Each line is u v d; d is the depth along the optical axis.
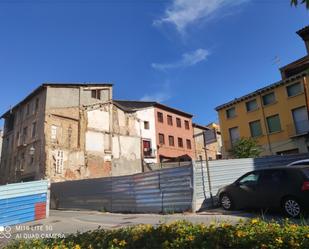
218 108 37.44
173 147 46.28
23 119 35.88
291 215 9.11
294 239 4.17
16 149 35.69
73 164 31.89
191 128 51.66
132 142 38.84
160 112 45.88
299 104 29.89
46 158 29.94
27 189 15.90
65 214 17.83
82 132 33.50
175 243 4.91
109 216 14.80
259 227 4.97
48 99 31.91
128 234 6.02
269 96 32.88
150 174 15.04
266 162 15.86
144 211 15.10
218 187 13.56
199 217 10.89
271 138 31.95
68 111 33.00
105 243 5.84
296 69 30.83
